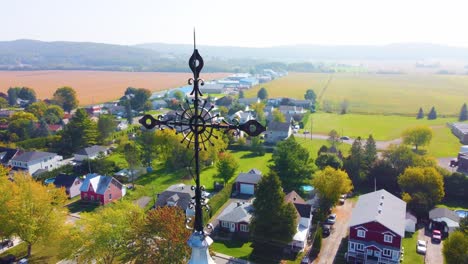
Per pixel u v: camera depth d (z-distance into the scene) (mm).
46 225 43750
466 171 76125
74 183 67500
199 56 7734
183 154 77438
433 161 68188
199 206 8367
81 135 93500
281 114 119688
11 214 42781
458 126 111625
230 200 64562
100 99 199125
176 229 32000
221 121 8094
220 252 47812
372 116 142250
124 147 84062
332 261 45938
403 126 123500
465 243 37281
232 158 70625
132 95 174750
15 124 102000
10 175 73750
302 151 67312
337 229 54156
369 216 46406
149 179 75438
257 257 46625
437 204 62000
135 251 33344
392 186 67562
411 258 45750
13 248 48188
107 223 36500
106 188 63375
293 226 46594
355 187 69188
